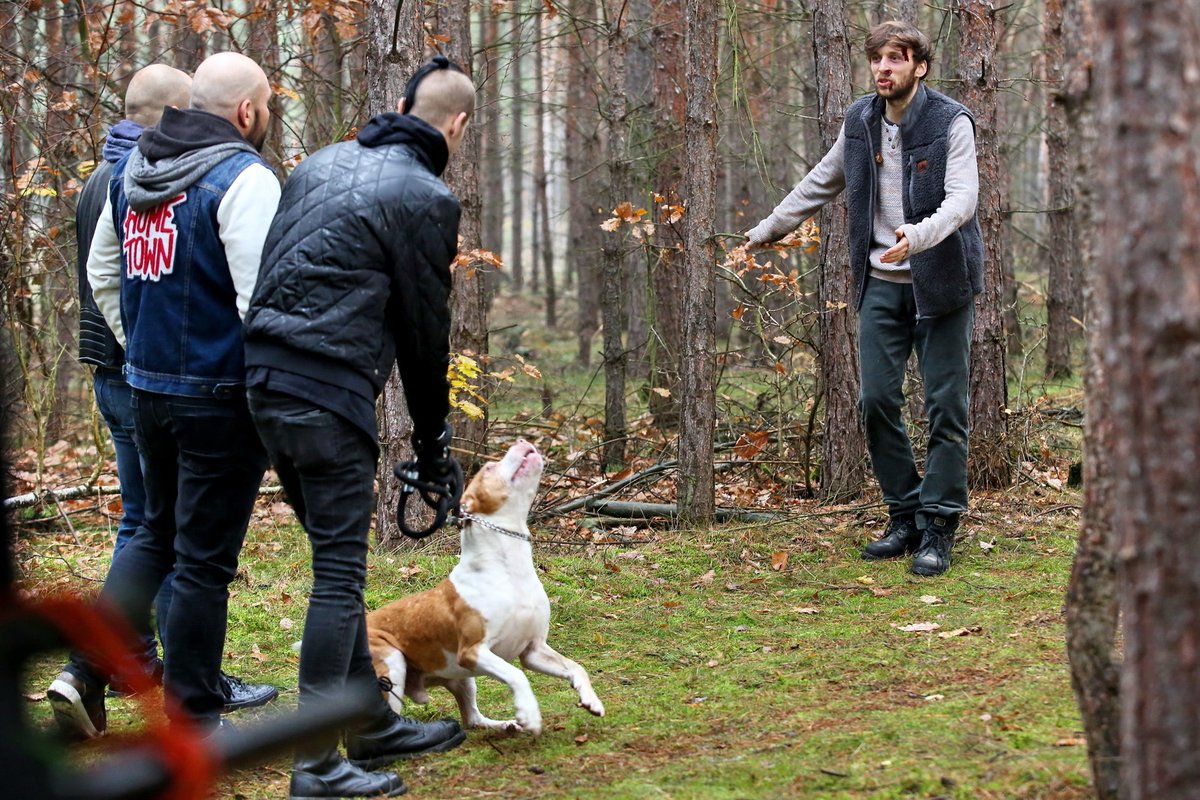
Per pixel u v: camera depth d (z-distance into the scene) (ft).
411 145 13.93
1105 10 8.50
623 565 25.08
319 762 13.21
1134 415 8.50
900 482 24.47
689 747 14.29
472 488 15.01
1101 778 10.61
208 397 14.20
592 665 18.83
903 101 22.45
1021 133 72.54
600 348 82.43
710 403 27.99
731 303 62.75
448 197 13.61
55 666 15.33
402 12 24.41
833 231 29.66
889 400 23.76
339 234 13.17
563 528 29.37
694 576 24.23
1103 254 8.85
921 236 20.81
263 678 19.04
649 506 29.84
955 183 21.62
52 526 30.48
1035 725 13.62
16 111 31.94
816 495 31.32
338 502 13.46
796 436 33.86
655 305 43.60
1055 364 53.31
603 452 37.93
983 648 17.90
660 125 42.11
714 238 27.35
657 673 18.21
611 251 39.09
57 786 5.14
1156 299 8.30
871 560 24.59
